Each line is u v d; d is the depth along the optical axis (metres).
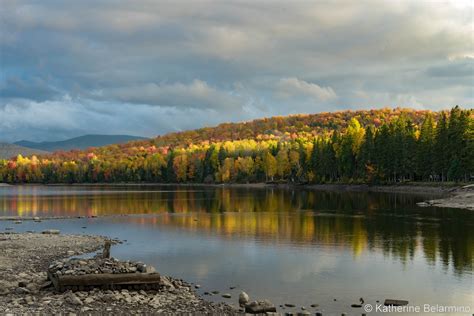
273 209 87.19
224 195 139.25
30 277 32.78
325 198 117.00
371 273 35.03
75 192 173.00
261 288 31.16
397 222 63.72
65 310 24.81
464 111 126.81
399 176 155.12
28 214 83.62
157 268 37.03
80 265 30.45
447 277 33.88
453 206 86.62
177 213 82.50
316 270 36.09
